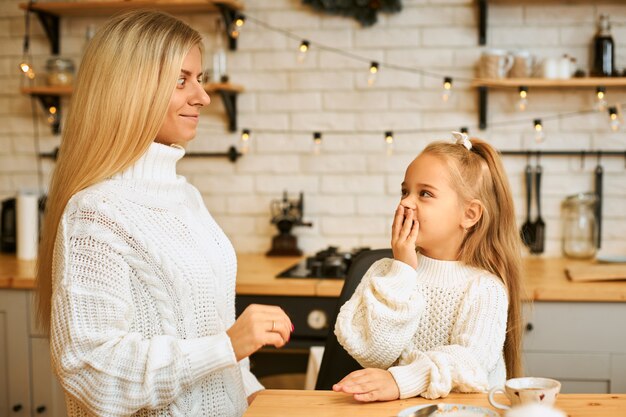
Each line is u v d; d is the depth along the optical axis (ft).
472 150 5.47
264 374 8.89
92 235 4.42
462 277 5.07
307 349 8.38
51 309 4.47
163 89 4.75
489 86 9.89
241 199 10.80
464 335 4.75
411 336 4.77
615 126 9.62
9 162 11.26
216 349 4.33
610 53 9.61
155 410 4.58
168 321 4.64
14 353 8.93
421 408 3.81
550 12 10.03
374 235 10.54
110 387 4.19
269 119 10.67
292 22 10.52
